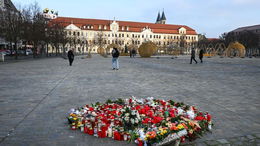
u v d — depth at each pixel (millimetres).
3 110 5883
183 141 4027
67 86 9805
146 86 9984
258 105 6750
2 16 34938
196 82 11438
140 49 50125
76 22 114312
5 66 21969
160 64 26094
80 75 14180
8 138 4070
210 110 6160
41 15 44625
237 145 3965
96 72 16203
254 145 3963
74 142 3941
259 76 14422
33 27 39438
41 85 10047
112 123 4477
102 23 121000
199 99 7477
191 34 132500
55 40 54438
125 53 64500
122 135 4055
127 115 4480
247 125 5004
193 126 4219
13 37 35156
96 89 9102
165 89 9289
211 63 28656
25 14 38906
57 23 60781
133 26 125750
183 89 9336
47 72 16031
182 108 5562
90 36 115438
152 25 131000
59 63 27500
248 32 94250
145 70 18094
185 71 17500
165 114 4855
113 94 8094
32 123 4891
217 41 103375
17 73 15250
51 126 4719
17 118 5223
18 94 7984
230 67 22219
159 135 3689
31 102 6785
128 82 11172
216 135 4406
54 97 7512
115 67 20609
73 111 5359
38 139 4047
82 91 8641
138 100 6164
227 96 8008
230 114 5809
